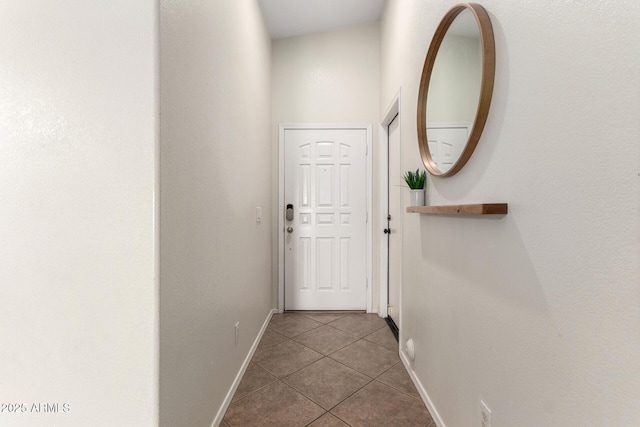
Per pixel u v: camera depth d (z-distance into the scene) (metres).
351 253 3.04
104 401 0.95
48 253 0.96
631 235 0.57
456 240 1.27
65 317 0.96
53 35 0.95
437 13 1.50
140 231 0.94
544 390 0.78
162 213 0.95
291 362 2.06
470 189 1.17
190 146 1.15
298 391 1.74
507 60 0.93
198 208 1.23
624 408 0.58
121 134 0.93
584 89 0.66
